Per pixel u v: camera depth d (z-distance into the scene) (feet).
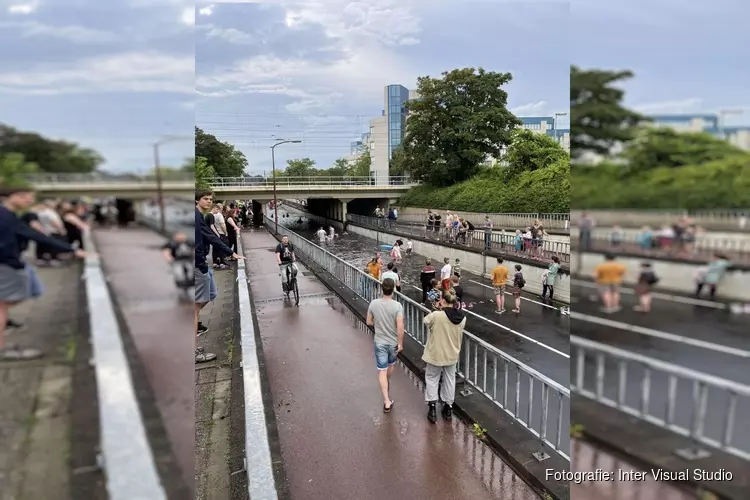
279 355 23.29
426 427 15.71
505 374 15.78
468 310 40.42
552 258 42.06
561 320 36.32
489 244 60.23
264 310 33.01
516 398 15.12
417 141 107.65
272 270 50.93
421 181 113.80
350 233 125.18
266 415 14.34
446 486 12.56
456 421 16.10
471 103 100.78
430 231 83.20
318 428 15.71
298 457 14.02
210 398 15.62
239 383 16.16
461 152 100.07
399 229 96.22
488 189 88.58
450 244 67.46
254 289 40.37
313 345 24.84
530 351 29.17
